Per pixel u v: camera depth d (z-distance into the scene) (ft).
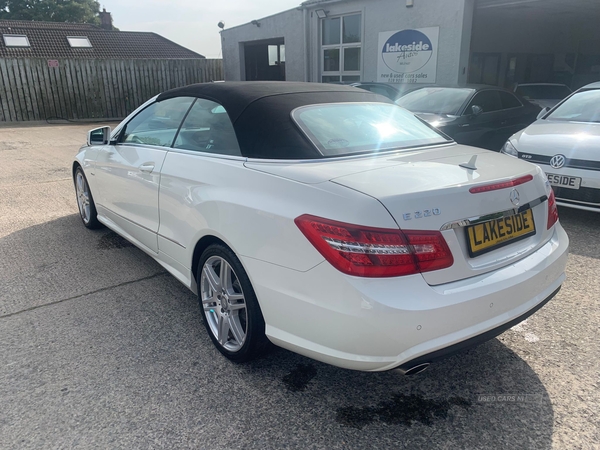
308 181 7.35
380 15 39.63
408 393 8.13
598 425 7.29
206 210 8.78
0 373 8.56
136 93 60.85
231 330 8.84
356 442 7.02
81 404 7.77
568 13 48.93
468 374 8.61
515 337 9.74
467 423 7.39
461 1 33.91
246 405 7.80
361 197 6.66
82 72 56.80
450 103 24.76
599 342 9.50
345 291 6.50
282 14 49.08
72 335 9.87
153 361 8.98
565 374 8.54
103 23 110.52
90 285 12.23
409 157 8.60
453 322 6.70
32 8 177.88
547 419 7.45
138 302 11.34
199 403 7.83
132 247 14.94
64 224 17.16
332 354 6.89
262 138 8.59
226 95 9.76
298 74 49.26
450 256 6.82
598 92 20.24
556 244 8.66
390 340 6.44
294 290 7.12
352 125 9.39
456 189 7.00
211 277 9.19
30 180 24.04
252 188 8.00
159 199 10.62
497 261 7.45
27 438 7.03
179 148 10.42
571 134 17.04
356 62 43.45
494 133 25.36
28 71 53.83
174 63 62.59
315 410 7.69
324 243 6.69
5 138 40.93
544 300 8.04
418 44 37.29
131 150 12.22
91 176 14.74
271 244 7.41
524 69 58.44
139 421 7.40
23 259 13.89
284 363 8.98
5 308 10.98
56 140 39.88
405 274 6.49
